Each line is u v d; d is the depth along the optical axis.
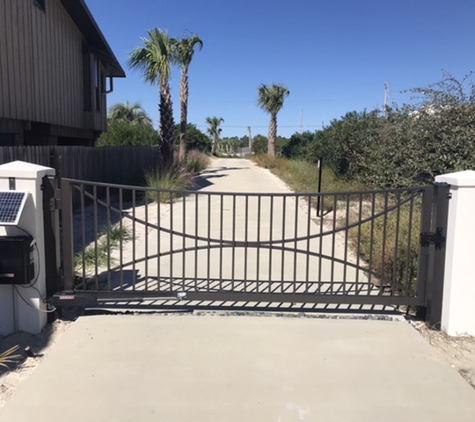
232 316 4.55
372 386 3.34
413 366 3.63
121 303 4.85
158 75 17.38
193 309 4.75
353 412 3.05
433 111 9.93
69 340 3.98
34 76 12.29
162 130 17.50
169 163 16.50
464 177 4.05
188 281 5.74
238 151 124.44
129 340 3.99
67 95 14.74
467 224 4.11
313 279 5.83
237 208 11.94
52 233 4.33
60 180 4.39
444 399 3.20
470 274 4.15
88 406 3.08
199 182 19.77
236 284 5.60
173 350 3.83
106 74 18.88
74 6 14.17
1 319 4.17
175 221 10.12
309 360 3.70
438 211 4.27
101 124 17.97
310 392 3.26
